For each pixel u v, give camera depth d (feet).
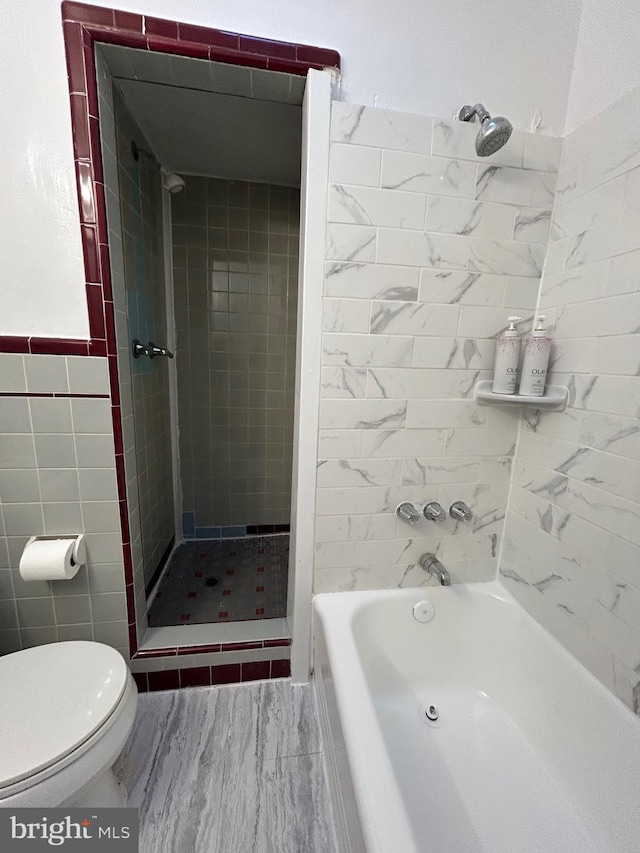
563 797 3.05
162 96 4.03
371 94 3.30
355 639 3.61
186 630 4.46
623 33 2.92
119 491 3.70
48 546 3.49
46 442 3.49
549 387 3.59
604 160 3.02
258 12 3.06
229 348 6.59
